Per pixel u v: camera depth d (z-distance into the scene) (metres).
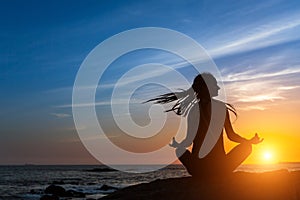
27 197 38.69
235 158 6.79
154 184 7.29
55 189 39.75
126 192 7.12
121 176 88.38
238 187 6.42
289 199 6.11
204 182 6.79
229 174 6.94
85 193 41.94
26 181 67.38
